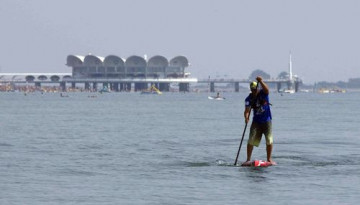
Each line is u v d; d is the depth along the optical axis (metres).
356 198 37.31
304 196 37.94
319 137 88.25
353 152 64.75
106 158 57.84
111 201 36.28
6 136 87.69
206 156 60.03
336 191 39.72
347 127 116.25
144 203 35.69
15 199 36.72
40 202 35.91
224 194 38.59
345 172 48.38
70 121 138.50
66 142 76.94
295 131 103.38
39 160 55.84
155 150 66.31
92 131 100.75
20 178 44.66
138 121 140.12
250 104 54.38
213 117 166.62
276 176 46.22
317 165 52.88
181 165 52.66
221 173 47.66
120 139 82.69
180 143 76.38
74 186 41.31
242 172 48.28
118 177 45.47
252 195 38.25
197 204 35.47
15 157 58.31
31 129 105.62
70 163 53.72
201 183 42.81
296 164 53.59
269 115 54.28
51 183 42.50
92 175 46.38
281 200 36.69
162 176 46.00
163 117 165.62
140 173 47.56
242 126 119.19
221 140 81.81
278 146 72.25
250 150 54.69
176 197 37.53
